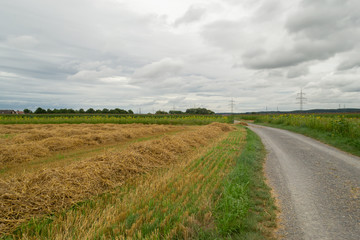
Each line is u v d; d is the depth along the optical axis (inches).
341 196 175.5
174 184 187.9
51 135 481.7
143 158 261.1
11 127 769.6
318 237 117.5
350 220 136.4
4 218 126.0
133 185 194.4
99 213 133.6
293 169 259.6
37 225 126.5
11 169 259.4
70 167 202.2
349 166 275.0
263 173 242.2
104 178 196.9
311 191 186.9
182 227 117.6
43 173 171.9
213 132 642.8
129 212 136.9
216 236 112.9
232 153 342.3
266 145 449.7
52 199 151.3
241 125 1210.6
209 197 154.0
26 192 148.4
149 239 107.7
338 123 533.0
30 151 327.0
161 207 146.0
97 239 110.1
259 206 154.6
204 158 301.3
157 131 714.2
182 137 438.3
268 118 1473.9
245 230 122.2
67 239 108.6
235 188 160.2
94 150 384.5
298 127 849.5
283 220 136.5
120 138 517.3
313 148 415.2
